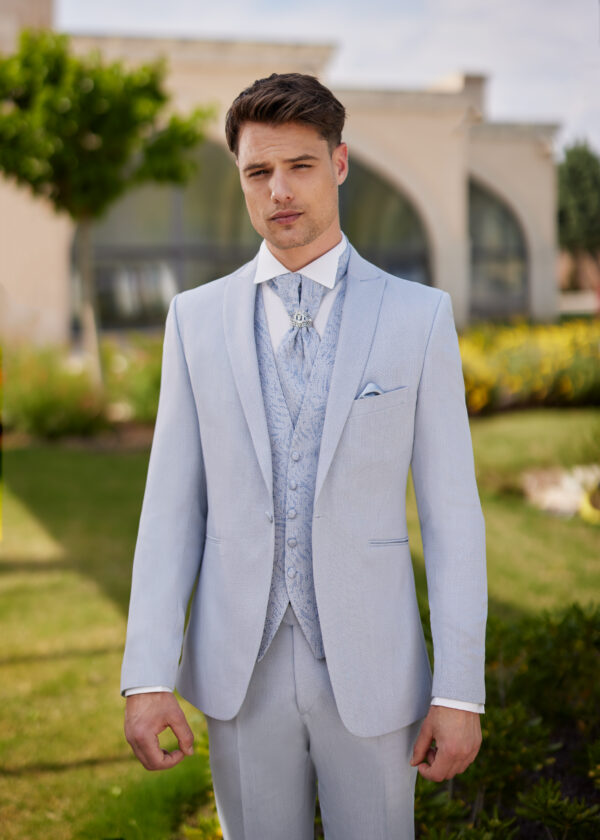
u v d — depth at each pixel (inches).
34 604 171.6
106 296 589.9
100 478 283.4
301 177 54.6
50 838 94.5
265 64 538.0
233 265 643.5
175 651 57.2
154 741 55.1
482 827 77.2
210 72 531.8
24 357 385.7
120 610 168.6
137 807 97.8
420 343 57.3
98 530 224.7
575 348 401.1
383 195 658.8
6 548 209.8
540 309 689.0
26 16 501.0
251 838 60.2
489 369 382.3
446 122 597.6
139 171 355.6
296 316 58.6
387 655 57.2
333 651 56.3
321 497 55.9
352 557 56.5
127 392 392.5
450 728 54.2
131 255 599.2
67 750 114.7
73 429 358.3
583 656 104.8
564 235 768.9
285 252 57.9
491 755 85.7
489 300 693.9
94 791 104.2
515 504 245.0
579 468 255.0
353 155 587.2
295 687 58.0
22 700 129.7
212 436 58.7
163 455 60.2
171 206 606.9
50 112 322.7
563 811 76.2
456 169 602.2
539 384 383.2
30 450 331.0
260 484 57.6
